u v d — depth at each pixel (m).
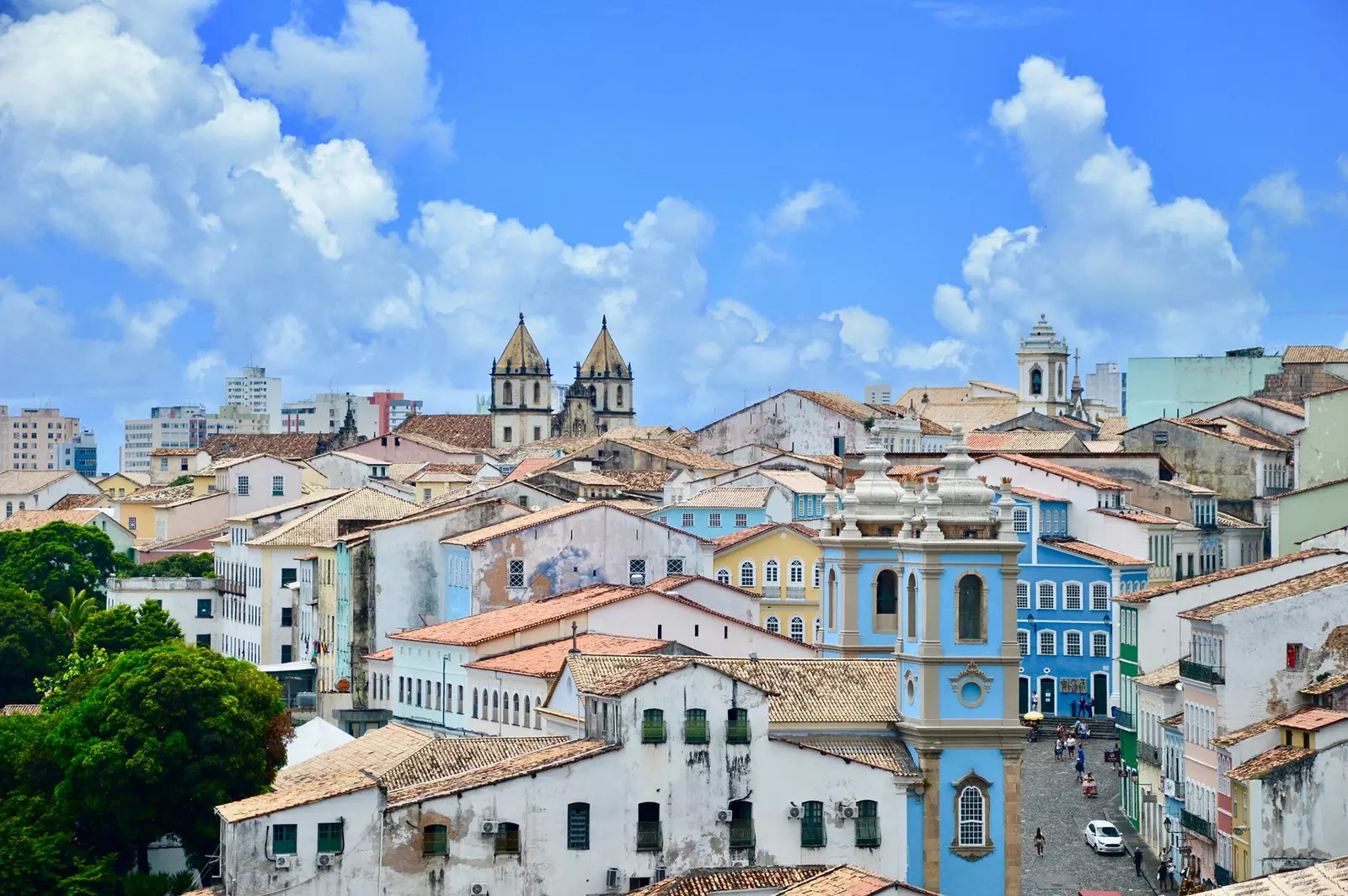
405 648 182.12
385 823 117.50
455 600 198.12
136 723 140.38
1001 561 134.00
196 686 141.50
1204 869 145.25
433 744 133.00
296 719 197.75
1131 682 168.00
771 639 166.12
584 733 131.00
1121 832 161.38
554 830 120.75
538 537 192.75
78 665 199.75
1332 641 143.38
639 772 122.56
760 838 125.12
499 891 119.44
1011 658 133.50
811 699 135.75
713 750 124.12
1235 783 137.50
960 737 132.12
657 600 165.75
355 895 116.75
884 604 150.38
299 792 120.56
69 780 140.25
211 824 139.88
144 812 139.50
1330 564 164.50
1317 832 134.00
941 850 131.38
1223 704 143.12
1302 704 143.00
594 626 165.88
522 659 160.00
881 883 107.81
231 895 115.44
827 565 152.62
